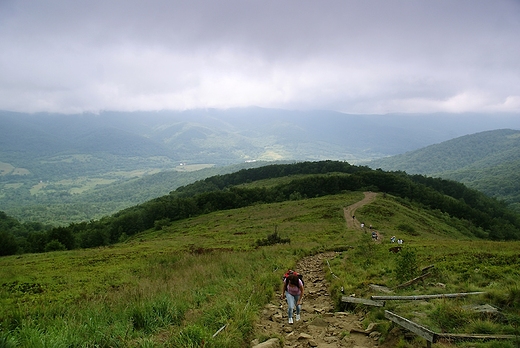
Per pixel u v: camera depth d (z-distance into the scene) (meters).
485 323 7.61
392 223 65.12
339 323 9.88
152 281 18.20
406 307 9.65
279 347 8.10
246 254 28.14
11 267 36.69
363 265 19.80
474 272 13.97
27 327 7.69
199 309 10.42
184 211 107.50
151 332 8.46
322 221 65.88
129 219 107.00
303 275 19.95
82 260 38.97
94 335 7.46
